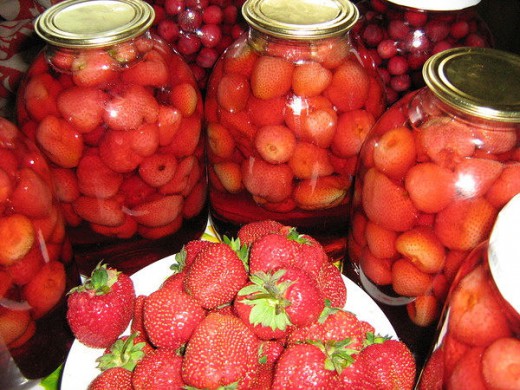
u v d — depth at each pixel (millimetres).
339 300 338
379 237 333
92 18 357
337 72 357
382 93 402
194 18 474
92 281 322
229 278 313
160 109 354
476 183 289
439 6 417
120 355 312
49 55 358
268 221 370
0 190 293
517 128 291
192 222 443
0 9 621
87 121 335
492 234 222
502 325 213
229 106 370
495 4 590
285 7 372
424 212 307
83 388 313
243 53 375
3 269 302
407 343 372
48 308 344
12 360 340
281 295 291
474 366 222
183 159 386
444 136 298
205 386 277
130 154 350
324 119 354
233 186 409
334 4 375
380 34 448
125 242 407
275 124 360
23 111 366
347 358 274
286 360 271
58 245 347
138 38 361
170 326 305
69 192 370
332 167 382
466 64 312
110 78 344
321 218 416
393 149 311
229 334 286
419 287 329
